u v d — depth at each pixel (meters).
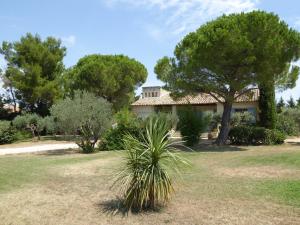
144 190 6.07
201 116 18.75
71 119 16.91
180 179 8.98
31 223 5.78
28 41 32.62
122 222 5.67
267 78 16.84
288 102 45.22
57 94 32.38
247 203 6.66
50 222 5.80
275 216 5.84
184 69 17.67
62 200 7.24
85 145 17.53
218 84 18.06
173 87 19.25
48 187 8.59
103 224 5.61
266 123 23.92
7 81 33.28
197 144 18.69
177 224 5.51
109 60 34.19
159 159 6.17
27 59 32.56
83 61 35.31
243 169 10.61
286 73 19.06
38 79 31.66
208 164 11.78
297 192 7.36
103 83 30.50
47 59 32.78
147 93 38.66
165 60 20.00
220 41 15.77
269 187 7.94
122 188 6.84
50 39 33.78
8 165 12.66
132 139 6.40
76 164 12.53
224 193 7.48
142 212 6.12
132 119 18.02
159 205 6.50
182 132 17.81
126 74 33.12
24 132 28.75
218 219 5.71
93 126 17.28
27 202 7.13
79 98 17.70
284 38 16.67
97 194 7.66
